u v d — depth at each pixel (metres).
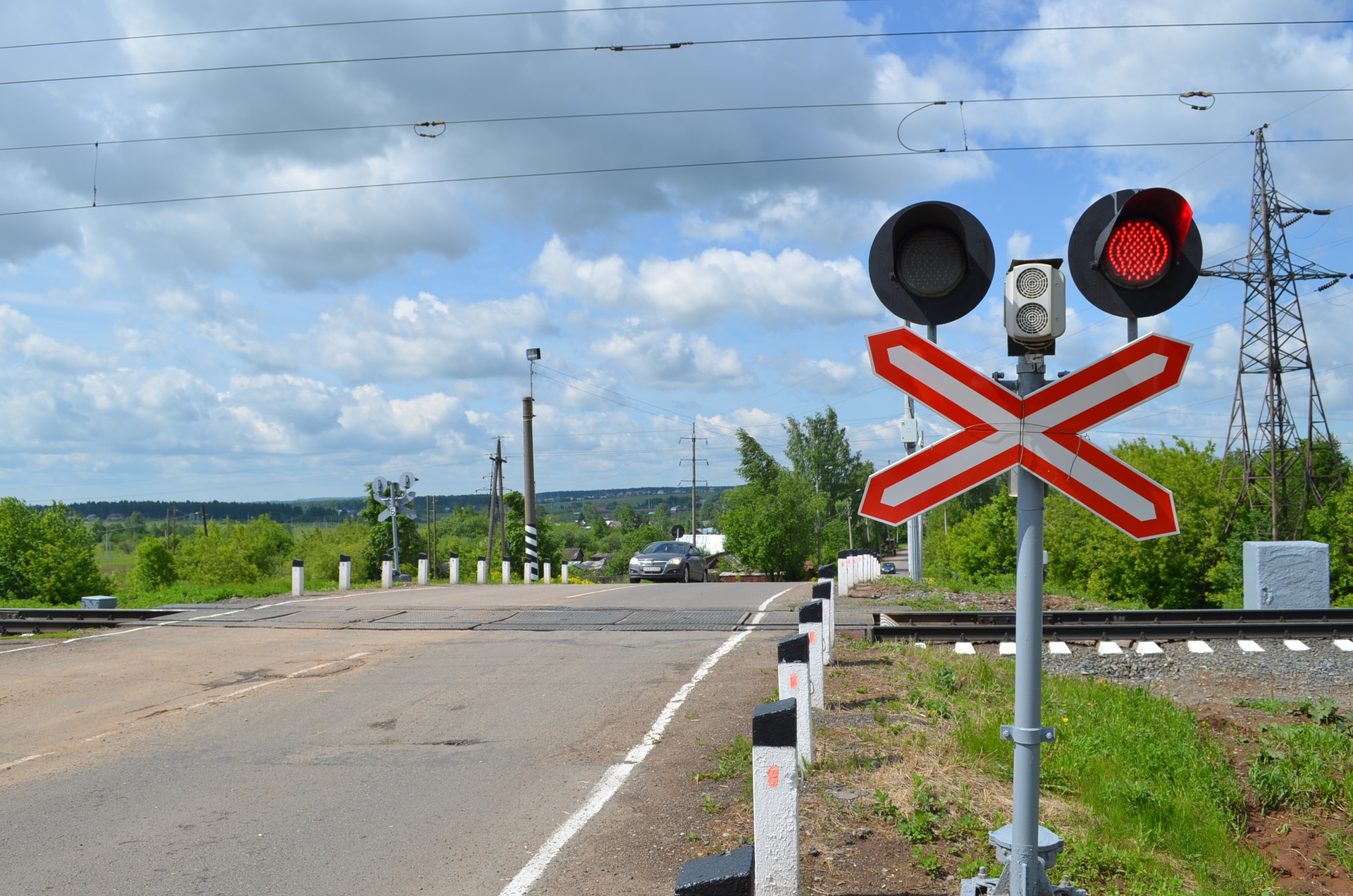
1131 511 2.99
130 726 7.72
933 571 29.20
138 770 6.38
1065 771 5.82
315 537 92.38
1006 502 59.38
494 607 15.78
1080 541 46.41
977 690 8.24
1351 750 7.26
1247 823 6.22
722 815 5.02
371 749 6.79
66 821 5.33
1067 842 4.67
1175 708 8.41
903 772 5.52
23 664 11.05
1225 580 39.03
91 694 9.14
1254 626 11.42
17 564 56.00
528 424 39.44
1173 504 2.97
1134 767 6.27
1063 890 3.12
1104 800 5.37
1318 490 40.09
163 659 11.15
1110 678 10.25
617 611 14.86
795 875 3.60
